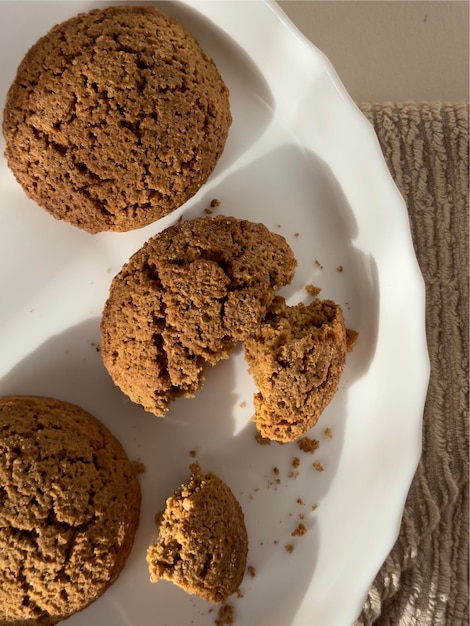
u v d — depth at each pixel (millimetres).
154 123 144
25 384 166
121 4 164
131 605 163
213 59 169
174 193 153
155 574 147
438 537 176
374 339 168
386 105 180
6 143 152
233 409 167
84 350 167
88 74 143
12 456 141
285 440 153
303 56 157
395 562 173
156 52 147
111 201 150
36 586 139
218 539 148
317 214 171
